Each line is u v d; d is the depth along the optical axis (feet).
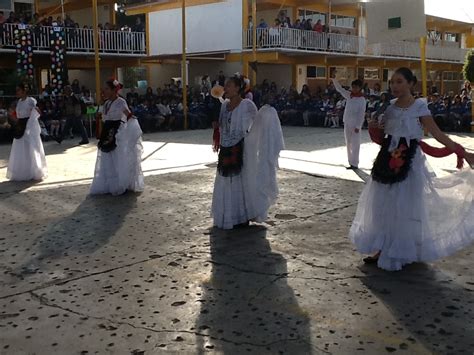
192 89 79.20
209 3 75.15
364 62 93.50
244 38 79.05
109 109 25.73
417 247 14.97
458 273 15.23
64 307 13.23
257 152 19.95
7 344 11.39
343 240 18.47
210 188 27.53
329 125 71.26
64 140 53.42
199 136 57.41
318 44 79.97
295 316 12.50
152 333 11.76
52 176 31.58
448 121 63.00
